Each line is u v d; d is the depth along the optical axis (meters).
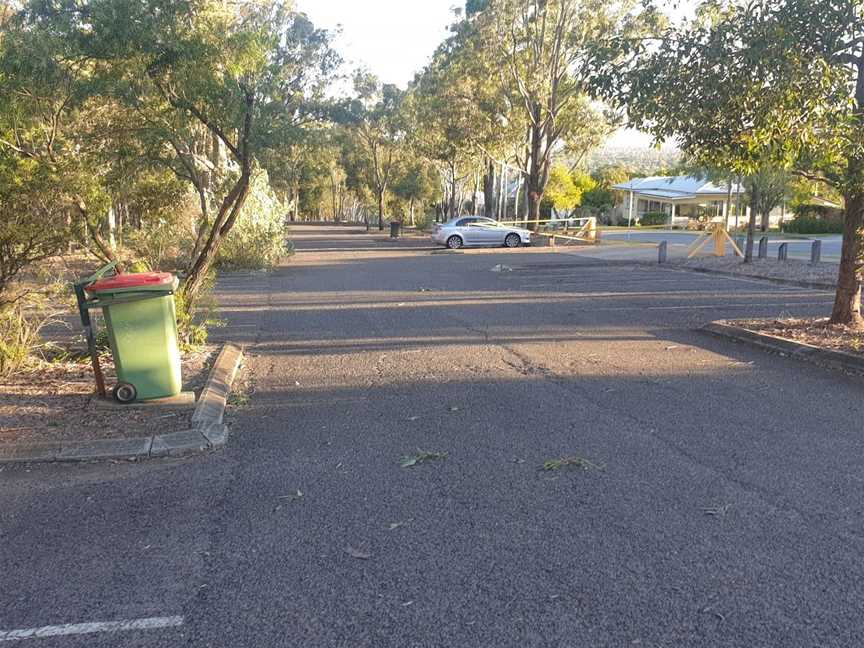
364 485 5.55
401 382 8.82
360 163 74.06
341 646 3.52
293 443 6.61
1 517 5.12
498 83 37.59
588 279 20.80
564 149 41.56
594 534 4.62
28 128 9.40
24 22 8.99
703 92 9.70
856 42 9.39
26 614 3.86
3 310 8.87
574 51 34.91
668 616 3.70
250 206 24.53
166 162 10.91
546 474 5.67
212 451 6.45
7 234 8.40
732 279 20.34
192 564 4.38
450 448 6.34
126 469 6.05
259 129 10.23
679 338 11.44
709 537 4.56
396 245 40.41
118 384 7.45
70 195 9.00
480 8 34.19
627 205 70.81
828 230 50.56
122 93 9.19
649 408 7.49
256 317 14.25
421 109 46.03
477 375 9.09
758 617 3.68
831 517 4.83
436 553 4.43
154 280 7.40
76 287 7.51
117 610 3.88
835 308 11.22
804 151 9.58
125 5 8.69
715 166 11.06
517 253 32.50
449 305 15.52
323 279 21.64
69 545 4.66
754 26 9.24
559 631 3.59
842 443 6.30
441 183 69.94
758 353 10.20
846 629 3.56
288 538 4.69
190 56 9.05
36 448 6.30
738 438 6.48
